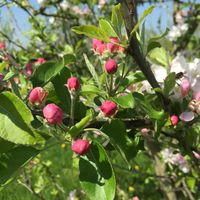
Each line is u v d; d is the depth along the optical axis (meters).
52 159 0.85
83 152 0.19
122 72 0.24
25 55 0.54
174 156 0.49
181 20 0.64
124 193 0.57
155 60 0.32
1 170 0.19
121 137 0.22
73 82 0.21
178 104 0.24
